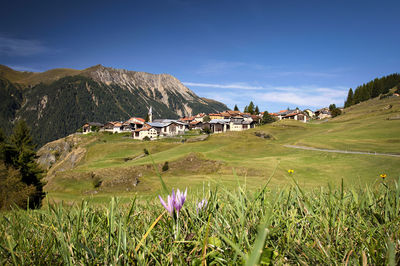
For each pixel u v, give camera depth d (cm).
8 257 85
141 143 8400
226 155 4775
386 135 5722
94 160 7681
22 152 3238
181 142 8531
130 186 2905
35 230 124
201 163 3747
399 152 3944
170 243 93
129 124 13125
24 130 5159
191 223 106
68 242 91
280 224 110
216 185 129
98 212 143
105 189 3025
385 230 98
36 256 88
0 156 3120
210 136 7912
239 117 11588
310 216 121
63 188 3262
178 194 100
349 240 96
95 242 104
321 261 84
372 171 2377
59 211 109
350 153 4091
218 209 131
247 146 5544
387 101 12594
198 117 13912
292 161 3731
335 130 7588
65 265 80
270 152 5041
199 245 92
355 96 15888
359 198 142
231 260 82
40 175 3266
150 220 133
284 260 85
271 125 9831
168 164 3762
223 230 105
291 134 8325
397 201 115
